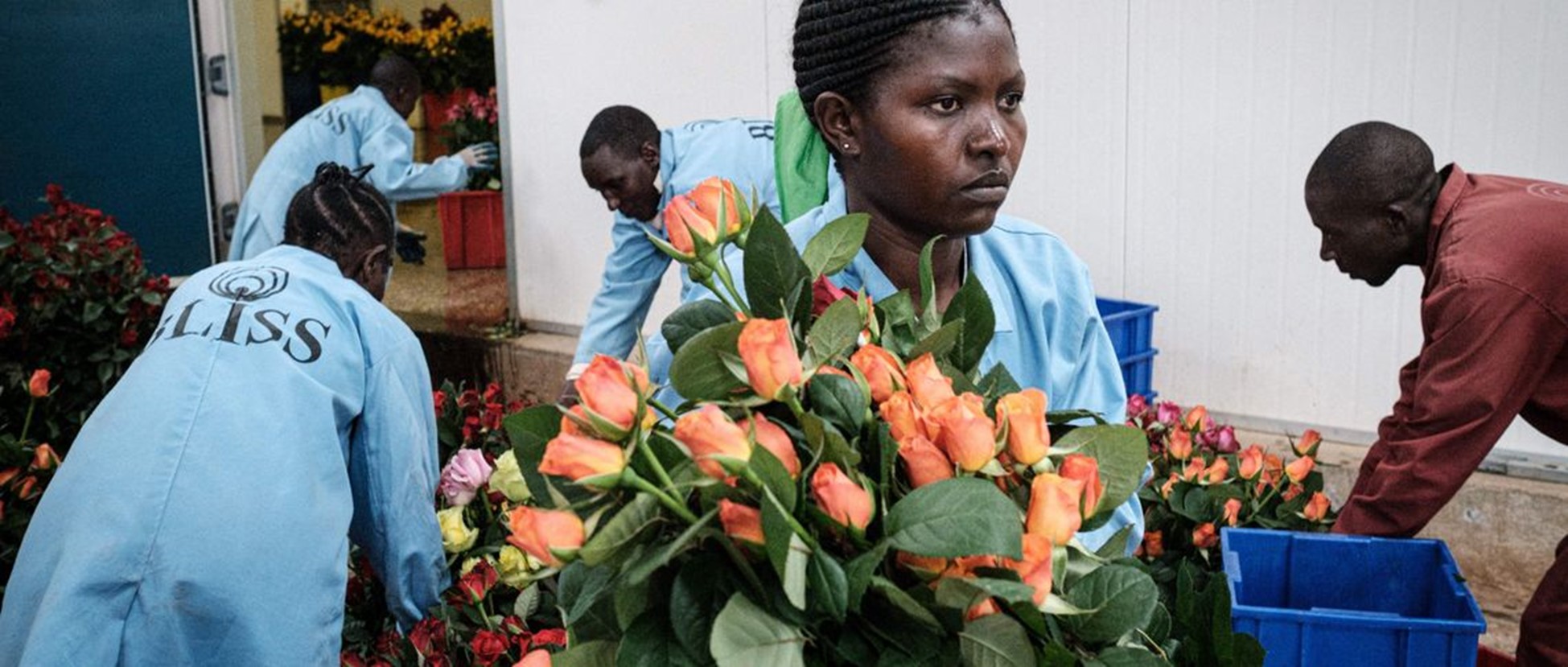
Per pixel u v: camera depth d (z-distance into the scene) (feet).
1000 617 3.06
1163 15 13.01
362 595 8.26
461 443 9.42
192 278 7.84
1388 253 8.48
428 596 7.66
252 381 7.11
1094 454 3.44
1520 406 7.63
